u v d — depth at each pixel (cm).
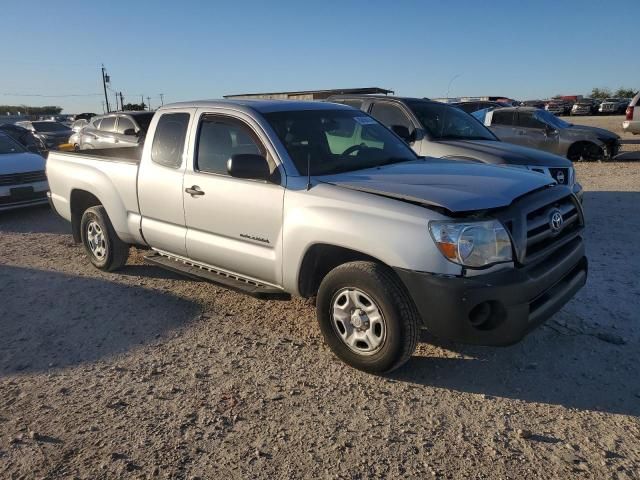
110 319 502
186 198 492
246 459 304
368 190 383
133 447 317
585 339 431
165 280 603
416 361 408
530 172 443
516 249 349
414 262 345
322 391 371
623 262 620
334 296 396
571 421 331
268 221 426
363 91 1631
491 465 295
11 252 748
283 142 437
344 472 292
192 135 496
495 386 372
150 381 390
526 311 345
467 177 405
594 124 3284
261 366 408
